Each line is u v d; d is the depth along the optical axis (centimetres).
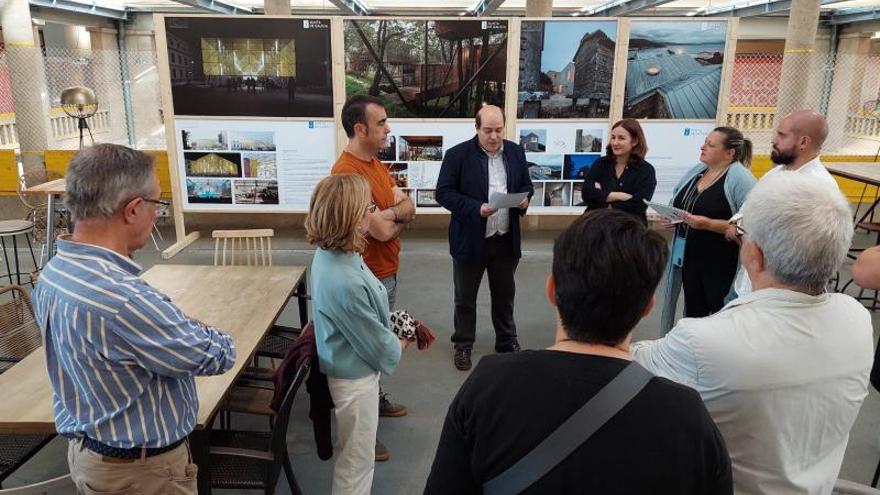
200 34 528
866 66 1311
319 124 552
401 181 568
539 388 87
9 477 256
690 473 84
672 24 530
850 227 111
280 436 200
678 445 84
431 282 518
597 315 89
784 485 112
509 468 86
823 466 116
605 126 557
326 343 199
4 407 188
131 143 980
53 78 1145
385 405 309
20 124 749
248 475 204
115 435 142
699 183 299
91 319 131
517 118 554
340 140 556
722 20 527
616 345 92
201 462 191
